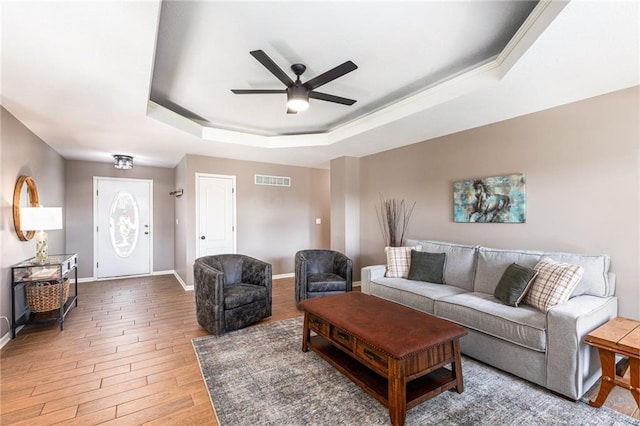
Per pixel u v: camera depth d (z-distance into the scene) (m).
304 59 2.44
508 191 3.29
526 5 1.83
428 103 2.96
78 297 4.61
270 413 1.93
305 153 5.14
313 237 6.66
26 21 1.61
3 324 2.96
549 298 2.34
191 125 3.88
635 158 2.47
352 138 4.16
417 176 4.41
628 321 2.20
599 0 1.47
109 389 2.20
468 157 3.72
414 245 4.01
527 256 2.87
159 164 6.13
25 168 3.52
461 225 3.82
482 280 3.11
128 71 2.19
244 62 2.47
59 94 2.60
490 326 2.43
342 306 2.64
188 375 2.39
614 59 2.04
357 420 1.87
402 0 1.77
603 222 2.64
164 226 6.48
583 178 2.75
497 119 3.32
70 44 1.84
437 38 2.18
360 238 5.50
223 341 3.03
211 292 3.20
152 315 3.82
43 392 2.16
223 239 5.50
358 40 2.19
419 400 1.91
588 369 2.09
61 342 3.00
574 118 2.80
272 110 3.62
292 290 5.12
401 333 2.04
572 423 1.83
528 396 2.09
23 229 3.19
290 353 2.76
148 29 1.70
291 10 1.84
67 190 5.54
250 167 5.82
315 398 2.09
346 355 2.51
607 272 2.52
